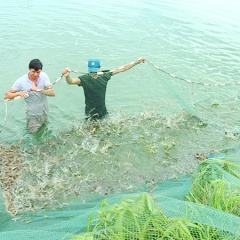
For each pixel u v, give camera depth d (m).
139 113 6.76
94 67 6.00
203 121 6.47
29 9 13.19
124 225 2.73
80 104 7.28
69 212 3.78
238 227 2.71
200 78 8.48
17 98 5.77
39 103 6.06
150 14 13.19
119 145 5.69
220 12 13.67
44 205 4.28
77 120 6.57
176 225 2.60
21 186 4.69
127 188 4.69
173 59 9.50
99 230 2.70
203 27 11.97
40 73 5.94
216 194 3.12
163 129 6.19
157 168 5.18
